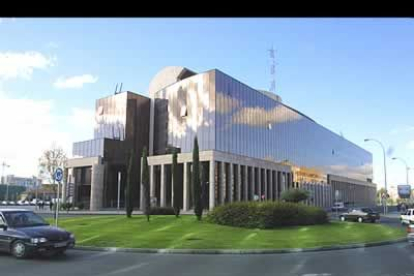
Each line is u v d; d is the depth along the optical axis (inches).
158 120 2684.5
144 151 1221.1
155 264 494.6
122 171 2593.5
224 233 857.5
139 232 842.8
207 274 429.4
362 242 753.6
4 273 425.1
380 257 578.9
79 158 2615.7
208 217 1090.7
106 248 626.2
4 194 4867.1
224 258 554.3
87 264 488.4
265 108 2802.7
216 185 2169.0
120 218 1222.9
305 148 3481.8
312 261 531.5
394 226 1294.3
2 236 528.1
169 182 2373.3
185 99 2440.9
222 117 2310.5
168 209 1672.0
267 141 2785.4
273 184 2775.6
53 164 2780.5
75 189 2623.0
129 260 526.6
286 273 439.2
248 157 2468.0
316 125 3833.7
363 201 5378.9
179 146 2420.0
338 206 2851.9
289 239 772.6
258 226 1002.1
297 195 1626.5
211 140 2241.6
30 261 502.0
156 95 2741.1
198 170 1177.4
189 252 603.8
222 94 2335.1
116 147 2603.3
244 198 2389.3
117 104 2738.7
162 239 727.7
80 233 810.8
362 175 5452.8
